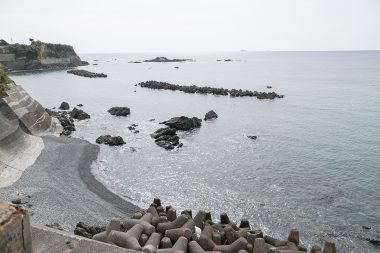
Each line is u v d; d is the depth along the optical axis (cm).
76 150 3894
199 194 2900
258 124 5697
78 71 15938
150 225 1523
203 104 7694
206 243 1440
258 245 1450
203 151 4150
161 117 6238
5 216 406
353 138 4822
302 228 2369
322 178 3294
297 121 5950
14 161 3222
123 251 777
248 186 3084
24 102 4694
